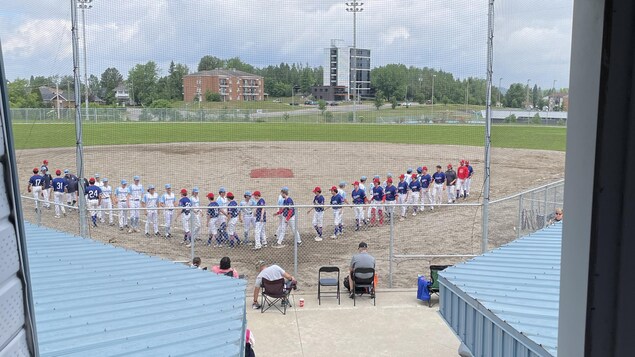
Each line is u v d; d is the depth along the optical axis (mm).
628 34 1124
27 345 1943
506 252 8133
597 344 1199
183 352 4777
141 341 5023
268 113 58656
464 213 21938
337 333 11016
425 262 15688
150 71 58094
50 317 5629
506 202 23406
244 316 6273
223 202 17656
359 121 54844
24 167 35688
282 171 34938
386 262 15781
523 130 35031
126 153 41125
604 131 1153
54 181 21016
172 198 20734
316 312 12172
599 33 1160
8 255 1795
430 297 12523
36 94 55344
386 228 19766
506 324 5012
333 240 18266
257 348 10312
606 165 1161
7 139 1814
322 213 18219
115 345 4922
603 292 1189
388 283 14133
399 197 22375
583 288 1236
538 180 29625
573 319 1289
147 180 32094
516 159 34781
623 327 1179
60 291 6523
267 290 12062
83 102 54812
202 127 55156
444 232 18969
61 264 7707
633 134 1142
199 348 4867
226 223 17406
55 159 38375
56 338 5047
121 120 55375
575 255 1279
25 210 22375
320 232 18328
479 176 32594
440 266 12406
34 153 40844
